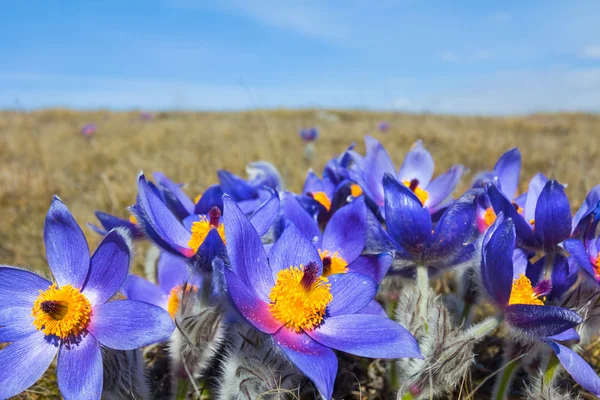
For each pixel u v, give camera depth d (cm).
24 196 48
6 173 55
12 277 15
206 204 21
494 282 15
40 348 14
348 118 181
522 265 18
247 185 23
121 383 15
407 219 16
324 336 14
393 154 69
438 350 15
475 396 20
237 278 14
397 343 13
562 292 17
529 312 14
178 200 21
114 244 14
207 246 15
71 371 13
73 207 42
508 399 19
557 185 16
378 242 18
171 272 20
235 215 14
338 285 15
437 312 15
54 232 15
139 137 96
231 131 106
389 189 17
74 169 64
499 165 23
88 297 14
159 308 13
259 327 13
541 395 16
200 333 15
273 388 14
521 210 21
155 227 16
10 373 13
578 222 17
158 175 22
